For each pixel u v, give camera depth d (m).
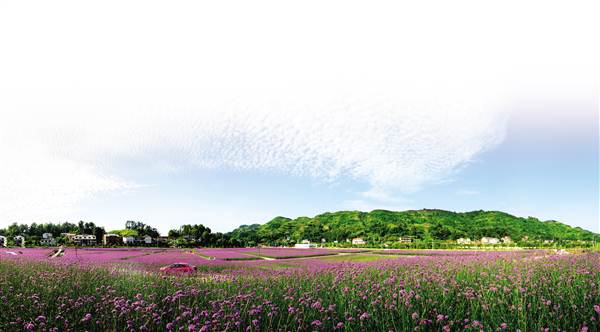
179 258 44.59
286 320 8.55
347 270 17.45
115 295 11.45
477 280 13.19
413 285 11.87
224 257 53.44
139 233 188.12
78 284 13.11
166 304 10.10
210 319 8.32
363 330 7.68
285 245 182.75
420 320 7.64
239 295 10.05
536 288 10.35
